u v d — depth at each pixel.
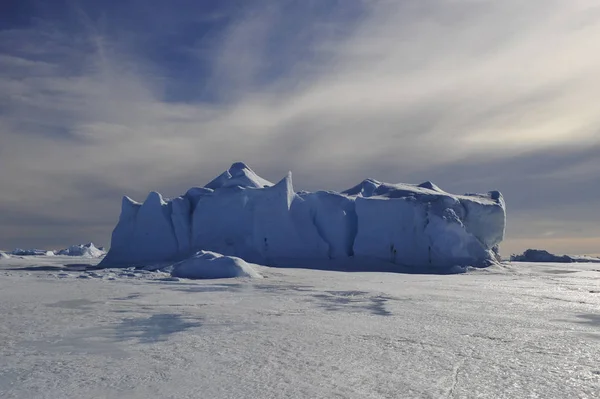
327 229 38.19
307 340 8.40
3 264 43.62
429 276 28.17
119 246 39.50
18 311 12.13
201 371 6.36
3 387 5.68
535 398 5.28
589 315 11.48
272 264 35.44
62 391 5.51
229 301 14.34
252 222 37.84
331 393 5.40
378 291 17.81
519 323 10.24
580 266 42.34
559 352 7.49
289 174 39.75
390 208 36.09
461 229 34.00
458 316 11.28
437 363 6.77
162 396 5.32
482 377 6.07
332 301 14.41
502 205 37.94
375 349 7.66
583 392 5.49
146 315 11.43
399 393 5.41
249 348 7.75
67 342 8.34
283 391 5.47
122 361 6.94
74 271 31.11
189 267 25.39
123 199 40.94
